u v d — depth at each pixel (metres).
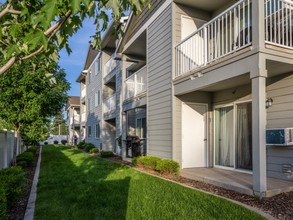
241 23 6.99
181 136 8.06
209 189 5.72
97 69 21.98
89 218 4.15
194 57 7.20
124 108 12.72
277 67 5.66
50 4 1.64
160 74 8.93
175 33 8.23
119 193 5.60
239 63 5.42
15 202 4.98
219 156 8.27
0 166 7.32
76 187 6.31
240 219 3.75
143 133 13.59
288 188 5.16
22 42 2.09
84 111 29.22
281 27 5.75
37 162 12.00
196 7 8.55
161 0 9.01
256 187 4.87
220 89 7.99
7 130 8.87
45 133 10.99
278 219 3.72
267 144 6.04
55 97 10.59
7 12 2.01
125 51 12.57
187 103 8.23
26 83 8.70
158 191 5.58
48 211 4.52
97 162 11.46
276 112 6.39
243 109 7.41
